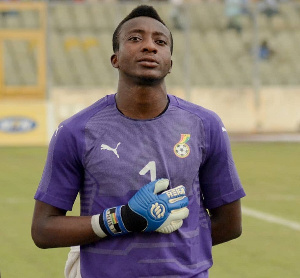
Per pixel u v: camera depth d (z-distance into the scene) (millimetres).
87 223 8539
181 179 8617
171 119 8758
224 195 9148
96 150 8586
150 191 8312
